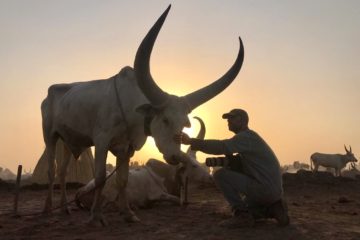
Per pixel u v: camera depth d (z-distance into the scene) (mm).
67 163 4996
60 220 4352
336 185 9266
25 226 3984
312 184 9297
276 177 3348
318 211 4773
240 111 3479
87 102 4215
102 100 4082
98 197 3910
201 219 4160
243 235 3217
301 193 7746
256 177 3336
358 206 5406
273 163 3359
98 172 3918
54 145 4980
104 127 3992
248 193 3369
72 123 4414
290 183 9367
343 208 5160
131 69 4078
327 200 6355
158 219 4242
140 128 3984
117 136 4004
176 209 5062
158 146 3521
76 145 4660
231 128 3500
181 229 3590
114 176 5004
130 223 3992
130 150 4141
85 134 4312
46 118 4949
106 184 4965
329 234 3270
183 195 6480
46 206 4785
